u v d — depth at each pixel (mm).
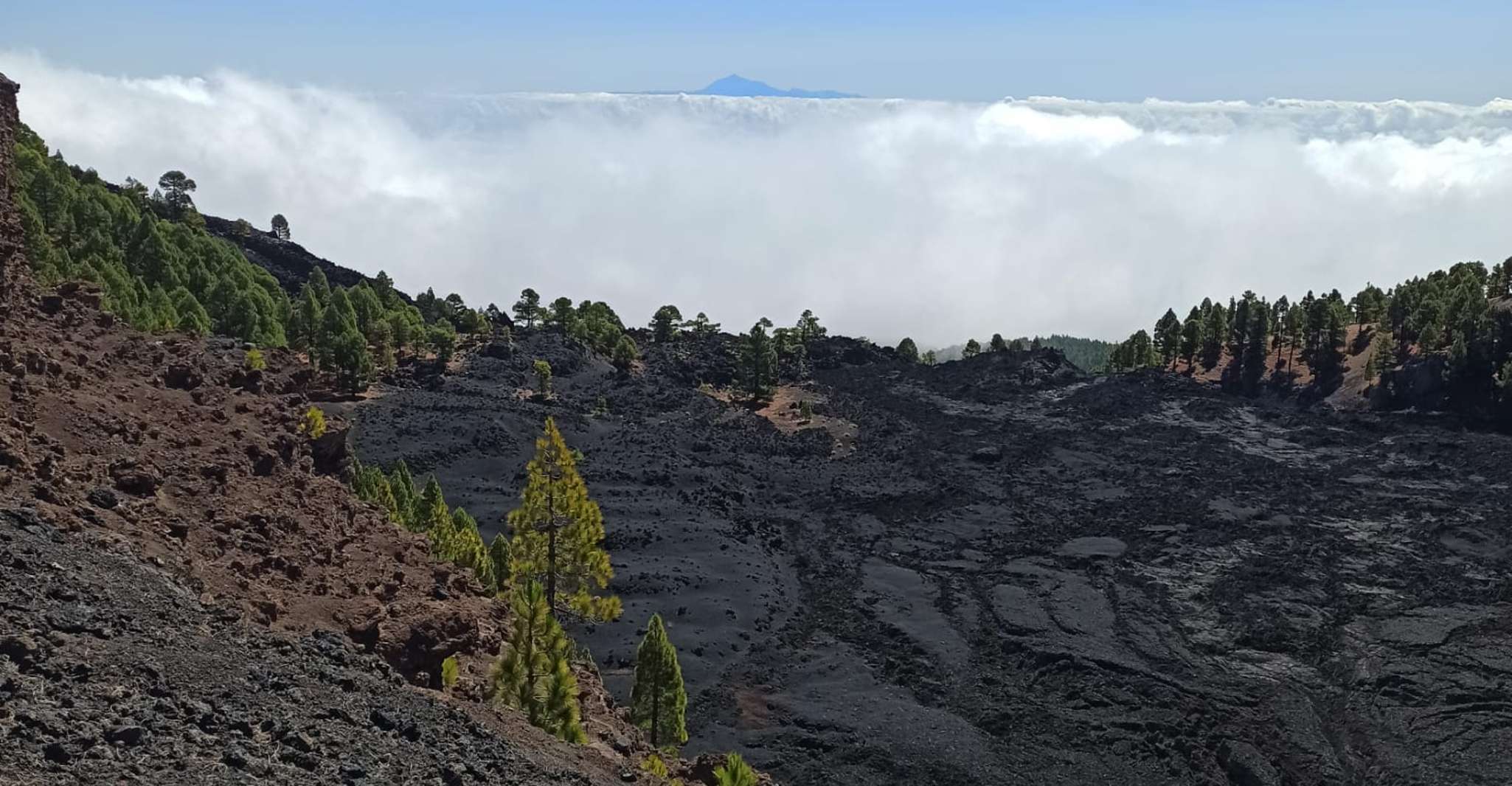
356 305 131750
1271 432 120312
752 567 73438
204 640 17047
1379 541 82500
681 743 41219
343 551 27531
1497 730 53500
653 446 103188
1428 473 100875
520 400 119750
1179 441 116000
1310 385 148750
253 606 20875
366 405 100938
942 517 91812
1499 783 48906
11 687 12891
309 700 16469
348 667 19188
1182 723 53500
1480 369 126312
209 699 14898
